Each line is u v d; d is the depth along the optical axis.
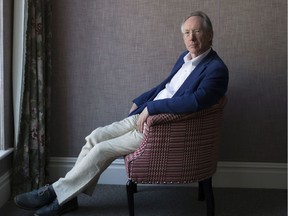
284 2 2.50
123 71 2.62
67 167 2.71
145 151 1.92
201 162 1.98
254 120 2.62
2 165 2.31
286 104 2.59
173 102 1.84
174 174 1.95
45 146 2.59
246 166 2.66
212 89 1.87
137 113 2.29
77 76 2.64
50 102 2.60
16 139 2.38
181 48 2.57
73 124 2.69
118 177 2.71
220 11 2.53
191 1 2.53
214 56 2.08
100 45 2.60
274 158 2.65
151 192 2.58
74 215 2.18
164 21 2.55
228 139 2.65
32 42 2.38
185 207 2.34
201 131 1.94
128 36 2.58
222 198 2.48
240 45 2.55
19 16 2.29
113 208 2.29
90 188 2.17
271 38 2.53
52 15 2.58
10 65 2.37
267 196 2.52
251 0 2.51
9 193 2.41
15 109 2.36
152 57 2.59
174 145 1.91
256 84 2.58
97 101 2.66
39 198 2.09
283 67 2.56
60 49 2.62
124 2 2.55
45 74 2.55
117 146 2.06
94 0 2.56
